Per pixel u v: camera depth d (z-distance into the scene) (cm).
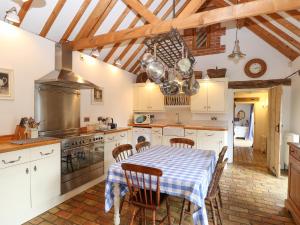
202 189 173
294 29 327
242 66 500
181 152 280
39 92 307
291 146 262
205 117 533
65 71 325
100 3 320
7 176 213
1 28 257
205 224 173
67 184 296
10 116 269
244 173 424
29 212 239
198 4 263
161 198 207
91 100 416
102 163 379
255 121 695
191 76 304
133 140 542
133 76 578
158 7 409
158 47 247
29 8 267
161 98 544
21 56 281
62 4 290
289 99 460
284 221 245
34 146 240
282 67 466
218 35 519
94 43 329
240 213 262
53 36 326
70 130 360
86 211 264
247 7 236
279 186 352
